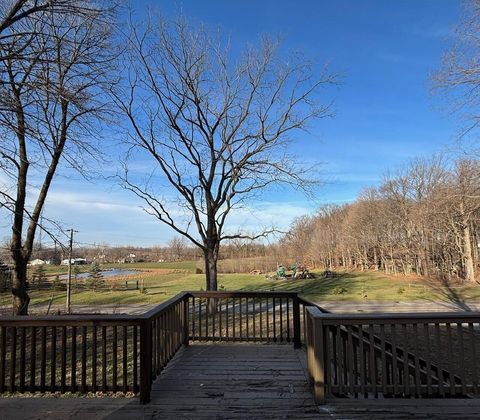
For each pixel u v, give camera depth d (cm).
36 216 782
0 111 547
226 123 1354
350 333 398
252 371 509
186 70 1298
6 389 427
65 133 814
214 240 1388
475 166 1753
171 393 427
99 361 684
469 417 352
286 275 3694
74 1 600
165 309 495
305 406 386
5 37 536
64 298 2370
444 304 1852
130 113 1275
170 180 1337
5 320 420
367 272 3884
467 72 1198
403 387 393
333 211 4941
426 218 3111
